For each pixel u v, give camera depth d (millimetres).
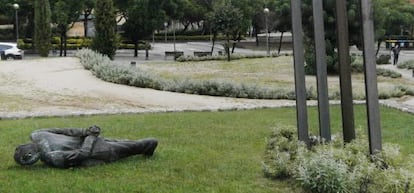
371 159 5992
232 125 11430
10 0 48844
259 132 10484
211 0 59531
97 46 29625
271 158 7539
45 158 6922
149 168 7082
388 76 28078
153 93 17906
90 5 46406
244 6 52625
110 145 7289
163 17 47406
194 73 27516
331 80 25719
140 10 45594
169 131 10438
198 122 11773
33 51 44719
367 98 6137
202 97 17797
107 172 6805
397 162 5777
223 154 8227
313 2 7230
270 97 18344
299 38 7363
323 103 7348
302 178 5574
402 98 19547
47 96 16453
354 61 29641
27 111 13984
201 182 6500
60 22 42719
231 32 42000
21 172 6746
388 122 12258
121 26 52812
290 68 29734
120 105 15477
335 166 5496
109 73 20125
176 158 7754
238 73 27766
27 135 9742
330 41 28266
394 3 55438
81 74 21094
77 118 12523
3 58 34844
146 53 42094
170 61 36500
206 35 63406
